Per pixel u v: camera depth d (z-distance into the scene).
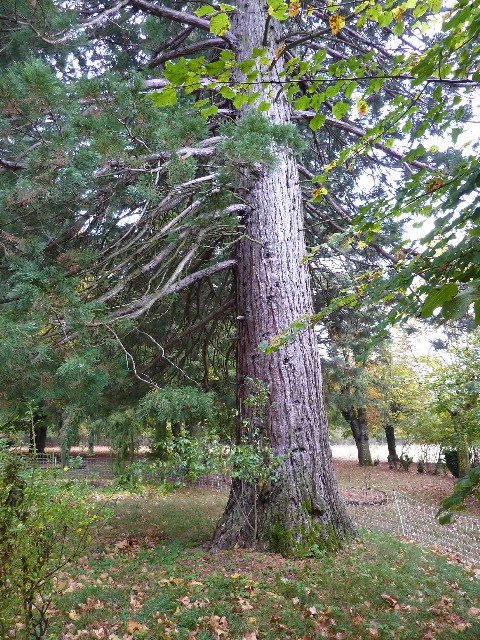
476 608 4.80
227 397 10.59
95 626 4.05
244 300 6.98
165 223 6.70
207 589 4.90
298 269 6.98
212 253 8.38
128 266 6.48
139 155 4.97
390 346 19.45
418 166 7.55
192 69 2.30
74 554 2.97
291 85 2.92
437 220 2.60
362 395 18.41
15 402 4.72
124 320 5.36
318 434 6.53
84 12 8.12
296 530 6.05
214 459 5.53
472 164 2.84
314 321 3.80
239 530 6.34
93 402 6.31
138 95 4.66
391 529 8.81
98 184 5.09
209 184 5.98
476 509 11.15
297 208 7.31
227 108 7.68
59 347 4.85
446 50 2.56
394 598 4.86
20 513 2.70
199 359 11.98
